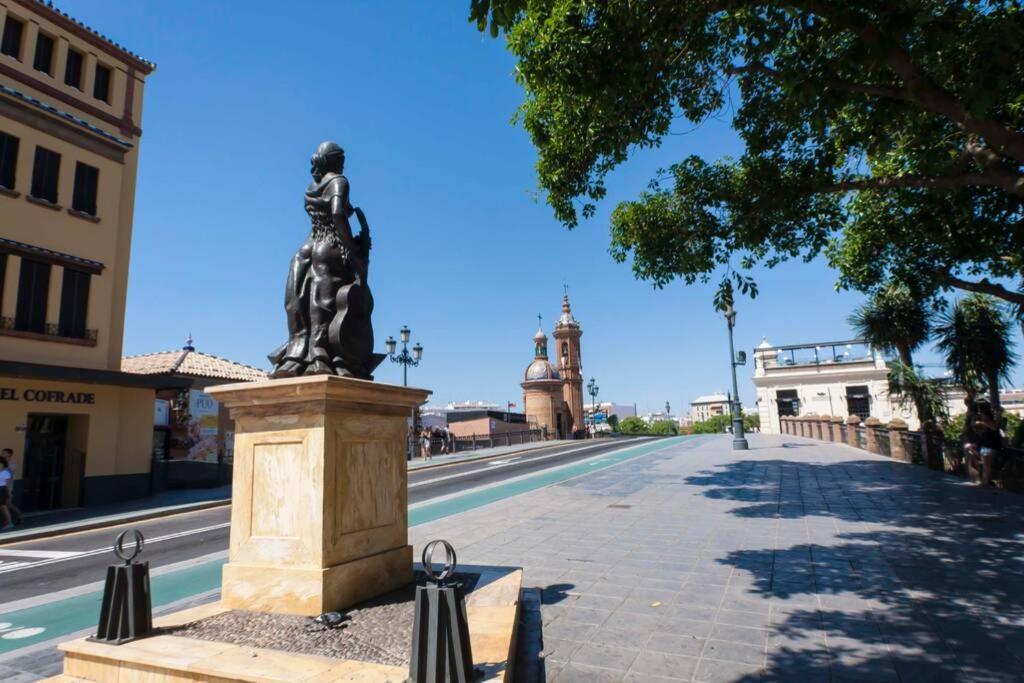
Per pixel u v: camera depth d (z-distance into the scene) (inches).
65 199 681.6
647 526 362.6
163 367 927.0
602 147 341.4
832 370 1503.4
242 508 170.7
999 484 441.7
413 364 1198.9
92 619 241.3
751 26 281.9
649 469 724.0
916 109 261.0
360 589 167.3
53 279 661.3
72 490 666.8
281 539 163.6
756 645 175.9
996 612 193.8
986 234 408.5
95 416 689.0
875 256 476.1
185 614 160.1
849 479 534.9
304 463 163.5
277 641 137.5
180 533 470.6
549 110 374.6
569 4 252.1
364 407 177.9
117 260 743.7
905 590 219.3
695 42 289.0
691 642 180.1
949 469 548.4
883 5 191.0
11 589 303.3
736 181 439.8
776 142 394.9
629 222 490.9
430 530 375.9
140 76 802.8
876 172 417.4
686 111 382.9
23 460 616.4
